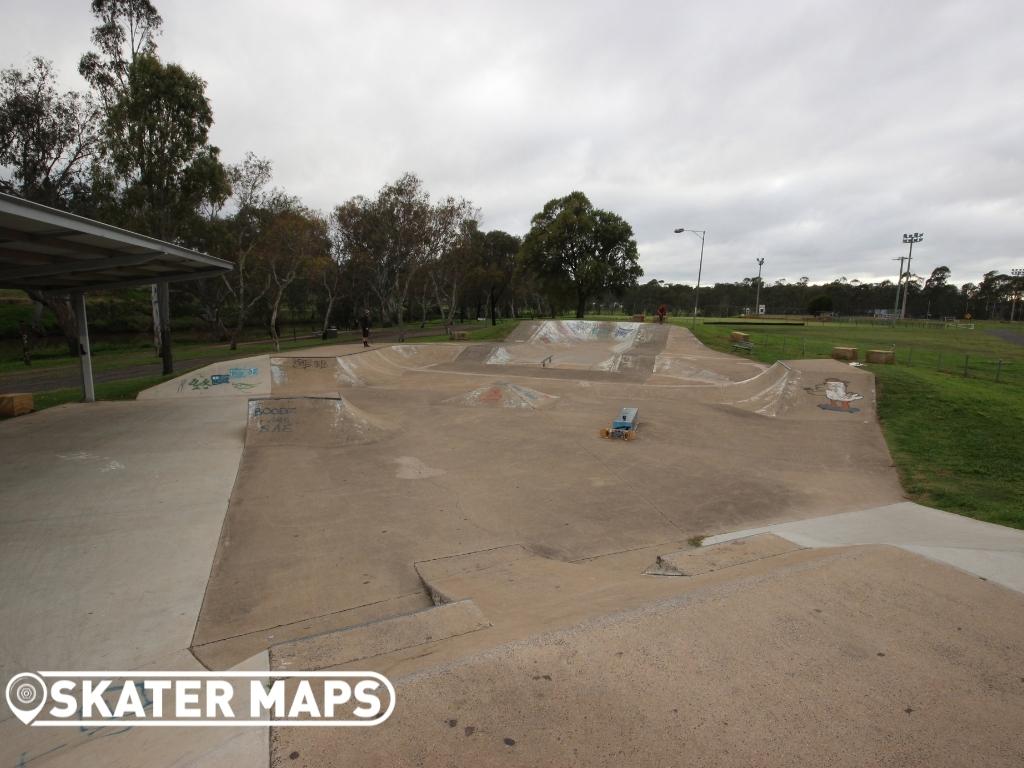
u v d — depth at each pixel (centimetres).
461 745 223
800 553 523
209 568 572
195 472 877
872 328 4212
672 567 518
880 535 625
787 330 3772
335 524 702
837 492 848
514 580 529
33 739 307
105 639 435
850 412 1335
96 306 4316
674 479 903
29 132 2506
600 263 4038
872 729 234
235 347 3084
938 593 375
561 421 1334
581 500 803
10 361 2711
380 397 1653
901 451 1048
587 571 559
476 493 830
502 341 3177
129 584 531
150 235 2308
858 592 375
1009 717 244
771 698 254
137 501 746
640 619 333
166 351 1916
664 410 1459
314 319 6419
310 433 1109
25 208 664
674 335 2845
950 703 253
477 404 1528
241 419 1227
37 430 1109
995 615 344
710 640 308
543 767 210
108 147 2217
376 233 3819
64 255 1002
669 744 223
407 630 377
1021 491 807
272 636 443
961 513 736
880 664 285
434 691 261
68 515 689
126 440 1041
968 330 4388
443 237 3688
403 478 895
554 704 249
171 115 2219
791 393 1460
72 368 2294
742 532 683
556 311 6309
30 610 477
